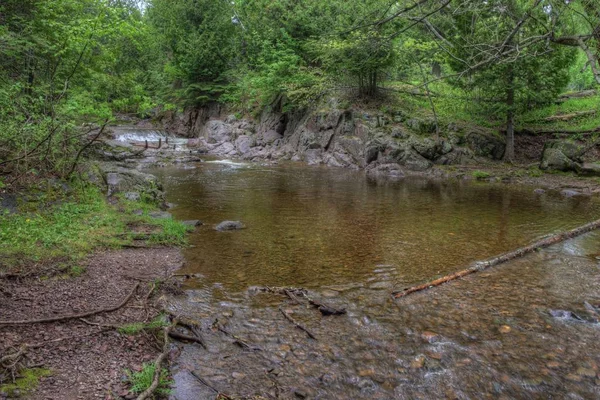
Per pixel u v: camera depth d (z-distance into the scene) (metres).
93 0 11.45
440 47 7.16
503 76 20.56
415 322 5.68
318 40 27.17
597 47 5.58
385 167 22.36
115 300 5.90
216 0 36.81
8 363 4.01
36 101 10.13
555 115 26.17
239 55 37.09
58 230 8.23
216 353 4.82
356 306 6.17
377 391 4.18
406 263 8.13
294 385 4.25
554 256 8.59
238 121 34.06
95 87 13.54
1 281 5.87
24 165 9.68
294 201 14.41
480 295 6.61
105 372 4.14
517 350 4.96
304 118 28.91
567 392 4.19
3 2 10.97
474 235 10.19
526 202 14.62
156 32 37.09
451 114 26.16
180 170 22.34
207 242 9.33
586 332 5.41
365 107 26.50
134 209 11.08
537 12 6.11
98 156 21.66
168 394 3.98
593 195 16.06
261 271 7.60
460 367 4.61
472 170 21.58
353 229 10.70
